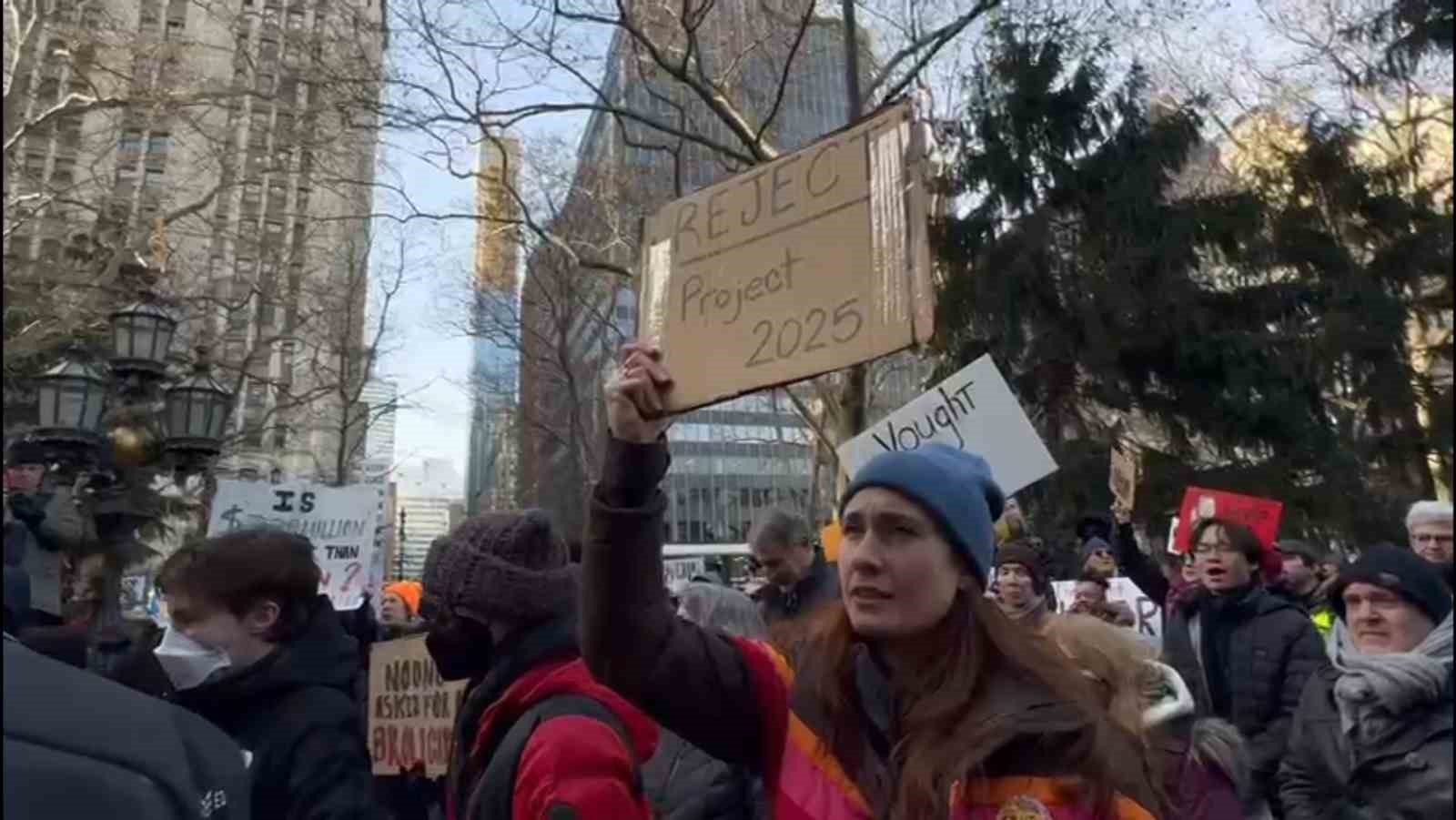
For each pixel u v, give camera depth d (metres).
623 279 18.38
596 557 2.08
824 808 1.79
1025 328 15.95
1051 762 1.66
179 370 10.82
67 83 17.25
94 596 7.77
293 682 2.74
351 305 27.00
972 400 5.04
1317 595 6.43
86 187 19.66
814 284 2.31
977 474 1.94
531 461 32.09
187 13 20.81
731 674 2.08
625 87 16.39
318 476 36.34
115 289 13.88
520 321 23.34
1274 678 4.51
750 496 49.56
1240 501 6.44
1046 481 14.89
